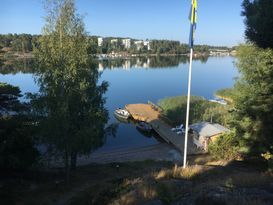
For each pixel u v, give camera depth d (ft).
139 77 410.11
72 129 71.82
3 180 70.38
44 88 70.74
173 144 134.00
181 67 562.66
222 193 36.11
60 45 70.33
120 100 255.91
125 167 91.86
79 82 72.13
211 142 110.63
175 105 188.85
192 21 58.95
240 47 108.78
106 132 84.23
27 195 63.82
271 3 38.70
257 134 73.97
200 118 161.17
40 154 76.74
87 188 65.77
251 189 37.63
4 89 72.18
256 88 78.33
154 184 45.11
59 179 76.07
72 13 71.72
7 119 70.64
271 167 61.00
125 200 41.29
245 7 42.45
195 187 40.50
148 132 160.66
